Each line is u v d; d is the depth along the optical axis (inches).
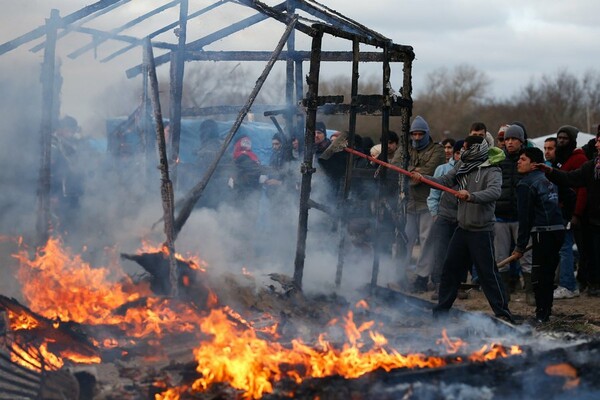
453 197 363.6
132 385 201.0
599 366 203.0
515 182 366.6
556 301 370.0
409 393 188.4
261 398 184.1
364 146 457.7
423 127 394.6
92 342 231.1
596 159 341.4
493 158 296.0
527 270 360.8
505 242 368.8
